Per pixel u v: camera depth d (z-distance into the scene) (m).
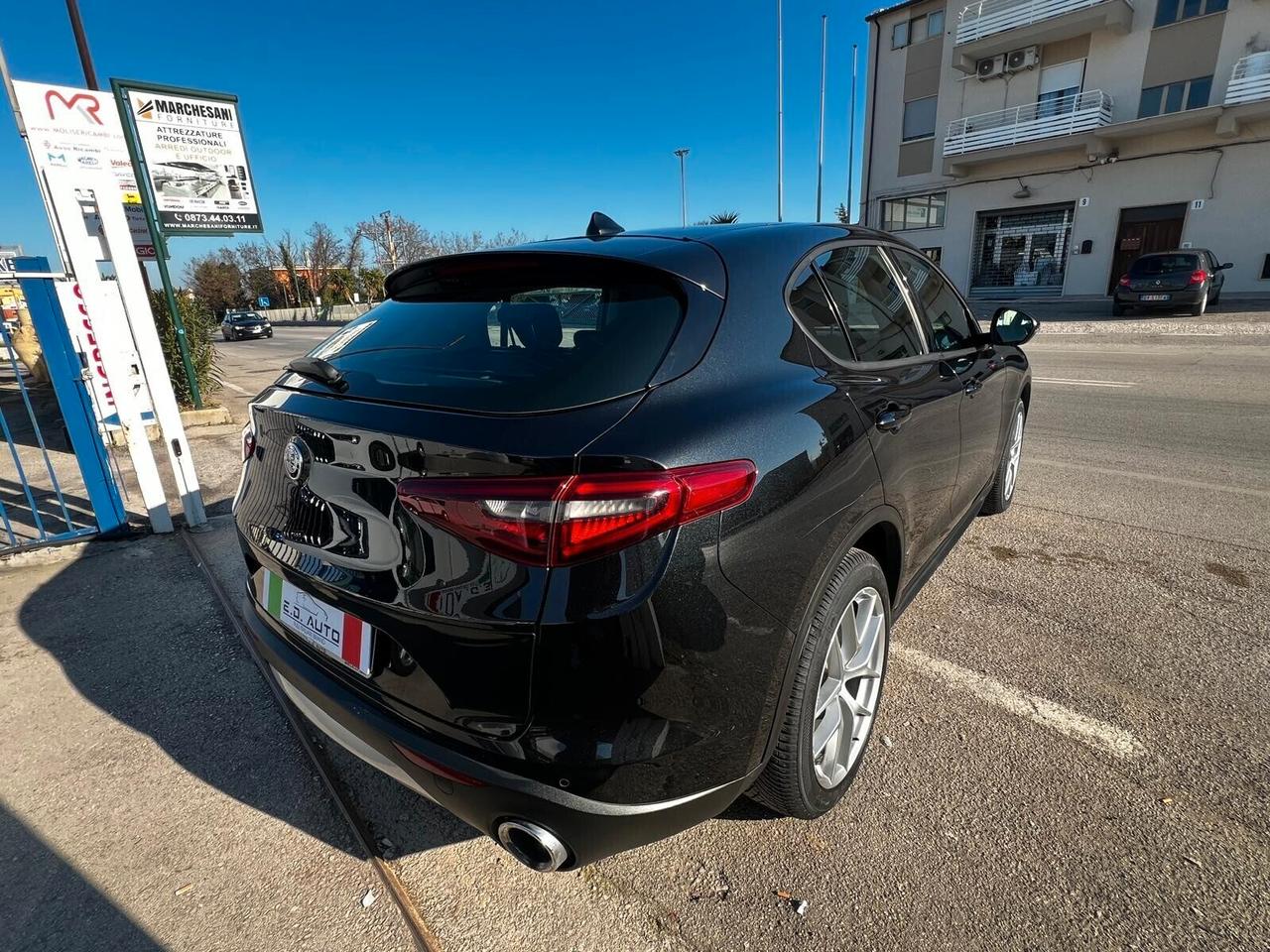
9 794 2.21
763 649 1.58
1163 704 2.40
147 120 7.69
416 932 1.72
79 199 3.80
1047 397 7.93
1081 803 1.99
